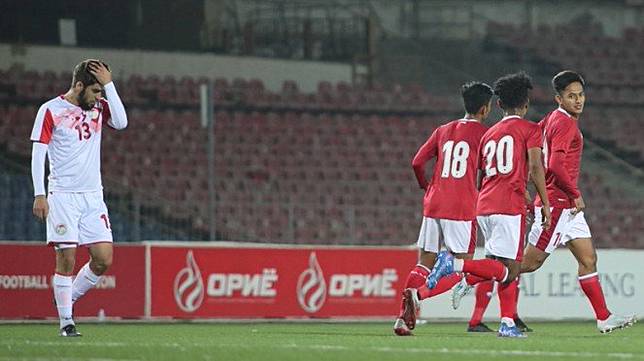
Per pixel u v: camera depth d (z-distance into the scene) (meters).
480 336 39.06
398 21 108.38
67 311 37.47
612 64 110.06
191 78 97.38
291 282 57.72
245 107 96.38
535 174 36.31
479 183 38.84
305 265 57.94
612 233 91.19
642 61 110.69
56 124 36.19
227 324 53.97
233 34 100.00
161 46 98.06
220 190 87.31
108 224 37.44
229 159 90.69
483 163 37.41
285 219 85.50
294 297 57.72
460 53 108.56
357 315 58.41
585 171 97.69
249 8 101.94
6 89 90.81
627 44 112.00
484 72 108.31
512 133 36.59
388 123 98.38
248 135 93.19
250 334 41.62
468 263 36.28
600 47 111.19
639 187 96.69
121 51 95.44
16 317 53.97
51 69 93.25
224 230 83.25
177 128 92.06
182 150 90.50
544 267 60.19
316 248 58.16
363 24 104.38
